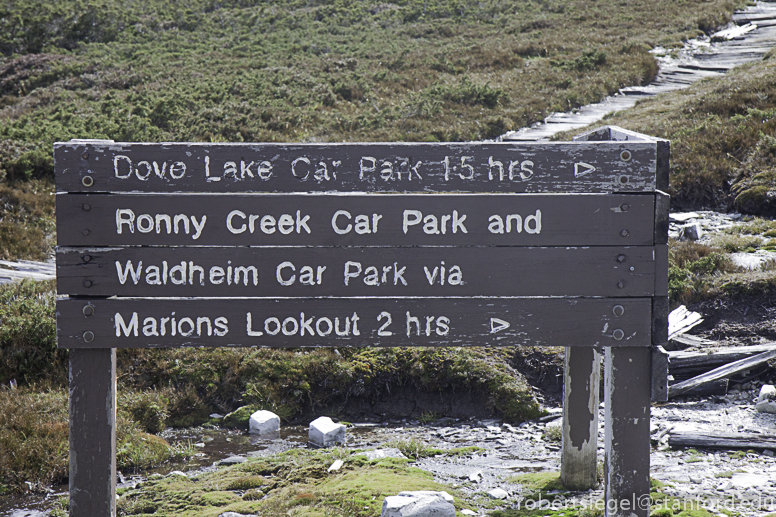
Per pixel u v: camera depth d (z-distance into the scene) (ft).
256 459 22.74
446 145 11.58
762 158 52.70
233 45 111.34
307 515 16.81
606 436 12.14
